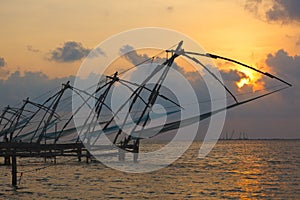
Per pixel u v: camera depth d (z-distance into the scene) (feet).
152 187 206.90
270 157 494.59
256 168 325.83
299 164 370.53
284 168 326.65
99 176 251.19
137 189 199.21
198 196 181.88
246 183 226.17
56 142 312.71
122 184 216.74
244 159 453.99
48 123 302.04
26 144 283.38
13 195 176.24
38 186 203.31
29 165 315.58
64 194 180.65
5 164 308.60
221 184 220.84
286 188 208.03
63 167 301.84
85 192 187.32
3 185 204.33
